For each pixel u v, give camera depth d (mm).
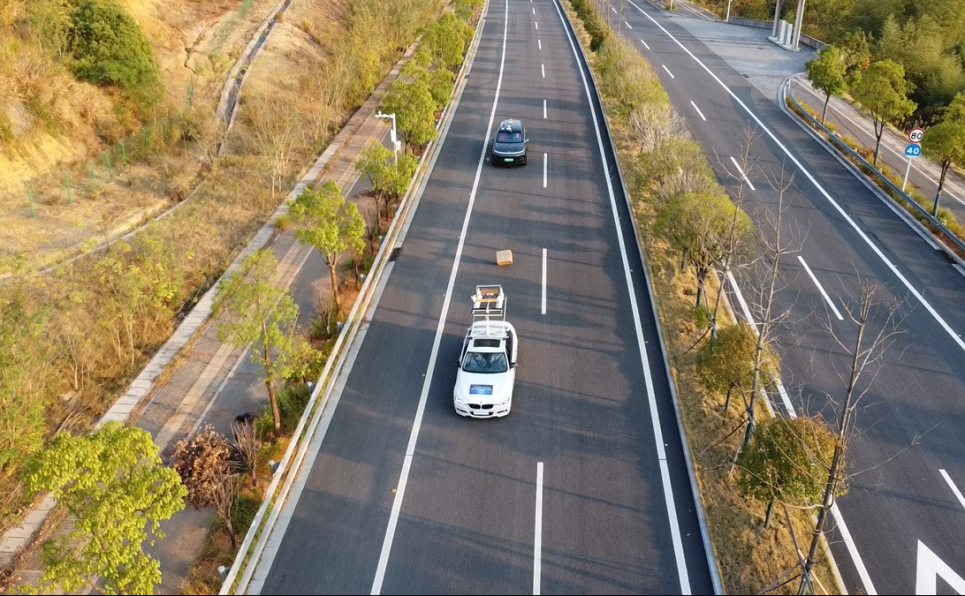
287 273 23250
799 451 12188
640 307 21172
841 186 29484
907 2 51188
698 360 16438
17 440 15172
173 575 13047
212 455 15039
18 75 27250
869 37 49062
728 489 14656
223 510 13125
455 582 12820
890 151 34719
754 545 13375
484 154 32844
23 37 29109
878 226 26172
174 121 31391
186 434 16562
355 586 12812
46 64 28109
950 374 18453
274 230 25984
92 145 28609
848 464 15594
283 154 30000
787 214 27047
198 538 13852
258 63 37938
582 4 62125
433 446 16141
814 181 29938
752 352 15062
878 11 51938
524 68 47188
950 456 15859
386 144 33344
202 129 31484
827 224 26312
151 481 11516
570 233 25625
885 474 15398
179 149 30734
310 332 20125
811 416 16953
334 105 36344
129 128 30109
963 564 13320
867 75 31547
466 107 39375
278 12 44062
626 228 25891
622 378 18172
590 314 20875
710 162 31594
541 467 15422
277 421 16172
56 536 14148
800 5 51719
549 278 22781
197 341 20125
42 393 16688
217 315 21172
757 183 29688
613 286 22281
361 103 38750
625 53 39344
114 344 19156
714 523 13867
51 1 29359
